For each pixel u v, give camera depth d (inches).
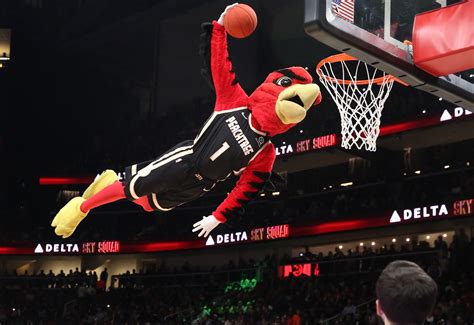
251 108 201.9
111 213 1286.9
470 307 721.0
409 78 275.1
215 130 201.9
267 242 1128.2
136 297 1080.8
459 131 947.3
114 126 1435.8
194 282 1119.6
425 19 272.5
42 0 1413.6
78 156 1424.7
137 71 1435.8
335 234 1064.2
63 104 1438.2
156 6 1277.1
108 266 1282.0
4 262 1272.1
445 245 871.7
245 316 888.9
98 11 1317.7
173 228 1232.8
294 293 923.4
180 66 1328.7
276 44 1235.2
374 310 804.6
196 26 1325.0
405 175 991.0
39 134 1412.4
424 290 100.7
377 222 959.6
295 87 196.9
